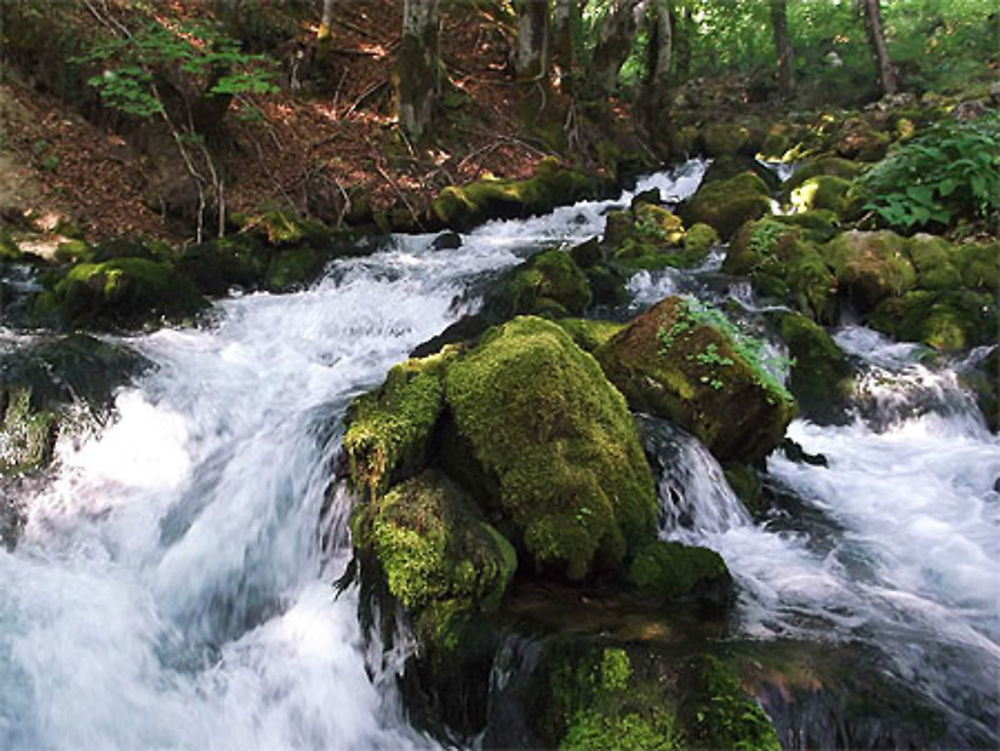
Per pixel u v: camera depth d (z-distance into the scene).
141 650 3.90
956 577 3.89
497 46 16.48
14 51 10.26
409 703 3.37
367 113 13.27
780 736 2.79
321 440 4.58
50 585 4.18
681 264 8.03
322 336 7.21
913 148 8.59
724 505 4.36
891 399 5.86
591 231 10.95
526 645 3.08
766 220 8.01
